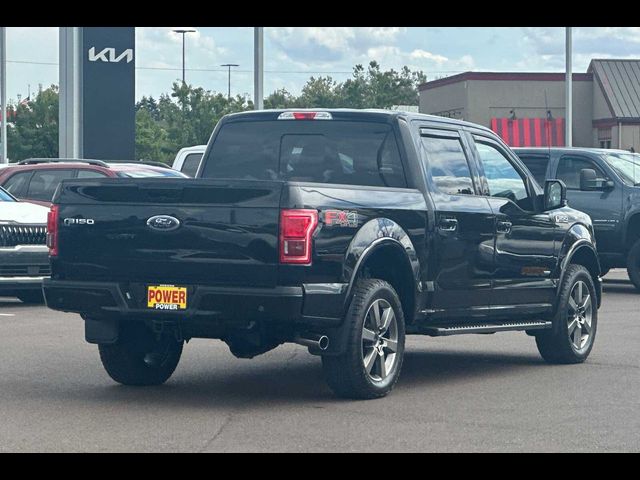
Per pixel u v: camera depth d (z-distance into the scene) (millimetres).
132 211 9281
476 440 8047
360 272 9625
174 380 10664
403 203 9906
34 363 11539
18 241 16234
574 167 20500
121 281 9344
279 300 8828
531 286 11492
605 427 8531
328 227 9031
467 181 10867
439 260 10281
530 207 11664
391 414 8977
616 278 23938
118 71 39562
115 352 10062
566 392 10125
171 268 9164
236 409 9156
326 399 9641
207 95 57938
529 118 55812
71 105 38719
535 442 8000
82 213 9469
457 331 10445
